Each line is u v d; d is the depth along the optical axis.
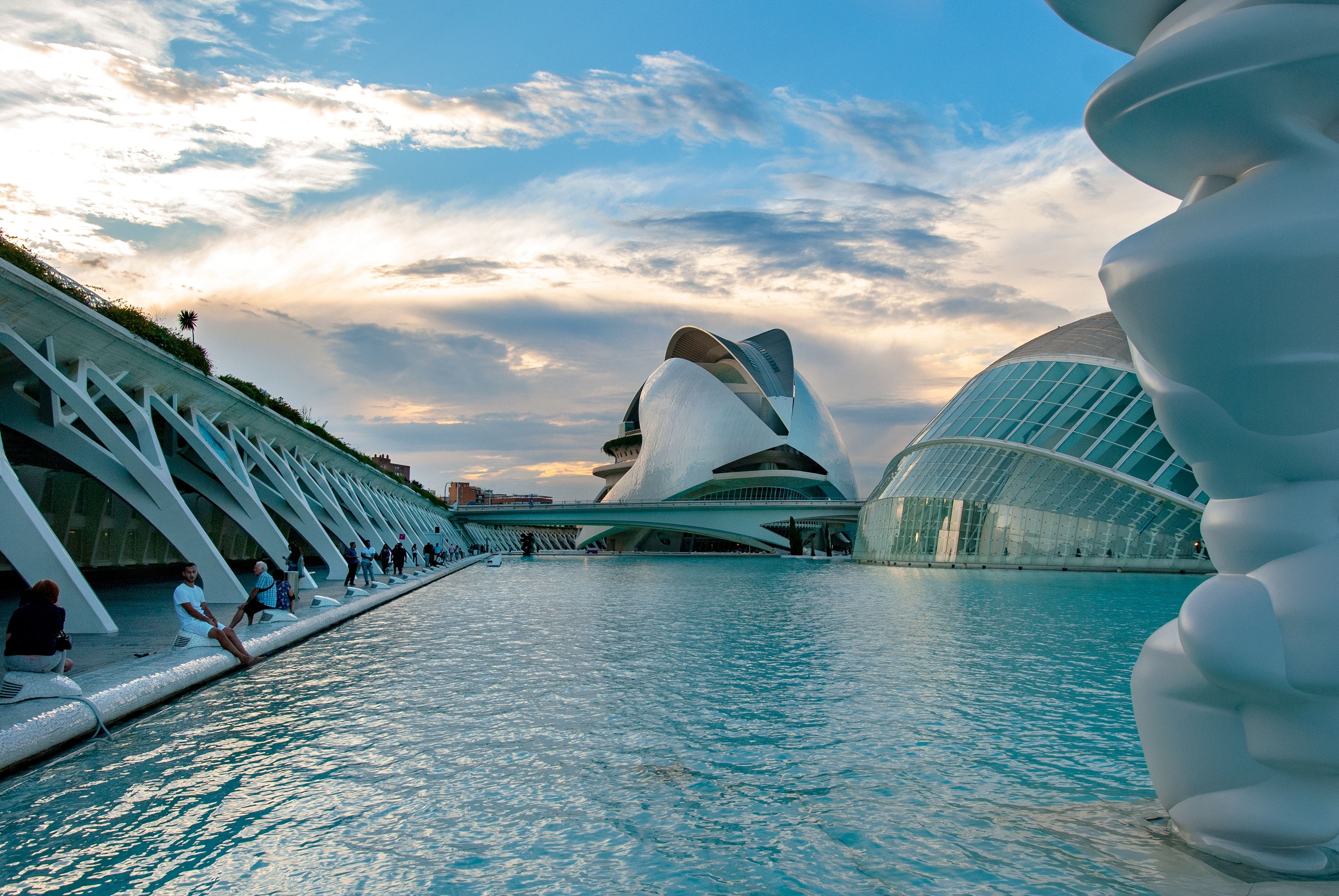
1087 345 48.22
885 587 31.34
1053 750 7.55
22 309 16.70
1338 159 4.22
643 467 101.94
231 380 31.61
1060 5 5.21
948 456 51.22
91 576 28.52
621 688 10.46
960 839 5.38
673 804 6.13
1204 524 4.96
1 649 11.87
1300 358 4.17
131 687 8.96
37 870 4.96
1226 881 4.54
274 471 30.36
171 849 5.27
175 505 18.50
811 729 8.30
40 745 7.16
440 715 8.97
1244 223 4.20
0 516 13.36
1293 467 4.48
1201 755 4.84
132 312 21.52
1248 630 4.22
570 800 6.21
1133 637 15.57
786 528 85.94
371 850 5.27
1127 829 5.47
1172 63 4.31
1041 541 43.81
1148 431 42.34
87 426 21.33
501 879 4.82
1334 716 4.25
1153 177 5.19
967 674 11.52
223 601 18.62
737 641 15.05
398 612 21.41
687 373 101.94
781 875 4.86
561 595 27.58
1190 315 4.38
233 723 8.60
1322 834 4.50
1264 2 4.32
